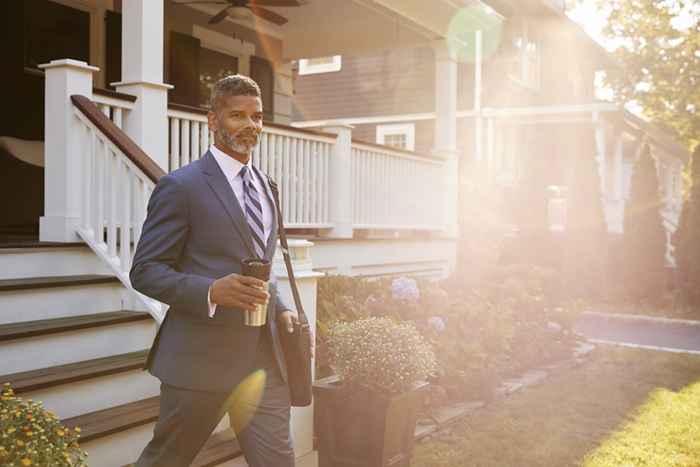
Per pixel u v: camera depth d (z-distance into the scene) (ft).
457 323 22.06
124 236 15.78
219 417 9.14
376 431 14.06
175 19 33.32
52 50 27.12
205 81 35.96
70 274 16.14
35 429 8.55
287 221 25.27
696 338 36.37
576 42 69.31
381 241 29.96
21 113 26.02
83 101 16.35
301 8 35.60
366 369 13.94
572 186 50.29
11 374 12.57
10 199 25.30
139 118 18.15
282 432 9.36
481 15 33.63
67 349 13.64
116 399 13.42
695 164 48.85
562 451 16.97
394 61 62.90
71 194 16.49
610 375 26.03
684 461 16.66
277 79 41.50
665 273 50.60
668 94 92.02
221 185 9.07
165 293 8.48
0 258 14.80
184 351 8.84
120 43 28.96
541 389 23.27
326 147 27.45
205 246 8.92
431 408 18.99
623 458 16.72
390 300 20.45
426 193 34.55
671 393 23.31
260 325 8.66
